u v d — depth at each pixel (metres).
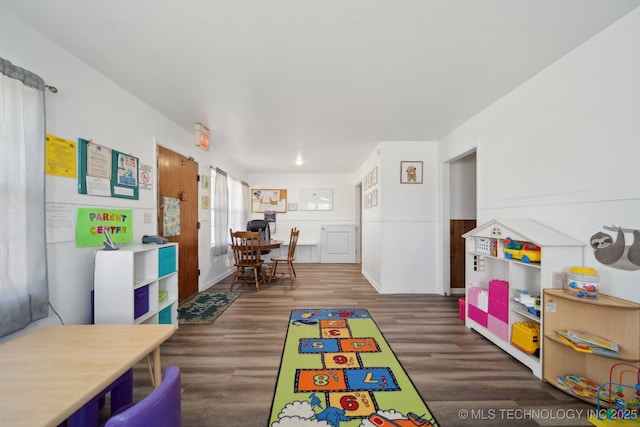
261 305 3.42
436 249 4.04
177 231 3.38
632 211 1.54
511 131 2.45
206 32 1.67
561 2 1.43
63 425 1.27
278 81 2.28
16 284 1.45
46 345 1.12
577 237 1.84
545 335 1.79
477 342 2.40
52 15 1.53
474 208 4.08
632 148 1.53
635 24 1.50
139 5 1.45
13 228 1.45
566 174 1.92
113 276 1.97
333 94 2.51
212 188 4.47
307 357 2.13
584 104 1.79
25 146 1.50
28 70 1.60
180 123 3.31
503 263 2.59
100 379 0.89
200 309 3.24
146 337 1.20
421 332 2.62
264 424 1.44
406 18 1.55
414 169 4.03
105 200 2.22
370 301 3.61
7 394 0.81
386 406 1.58
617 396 1.57
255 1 1.42
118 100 2.36
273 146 4.33
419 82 2.29
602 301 1.53
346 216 6.80
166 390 0.78
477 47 1.82
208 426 1.43
